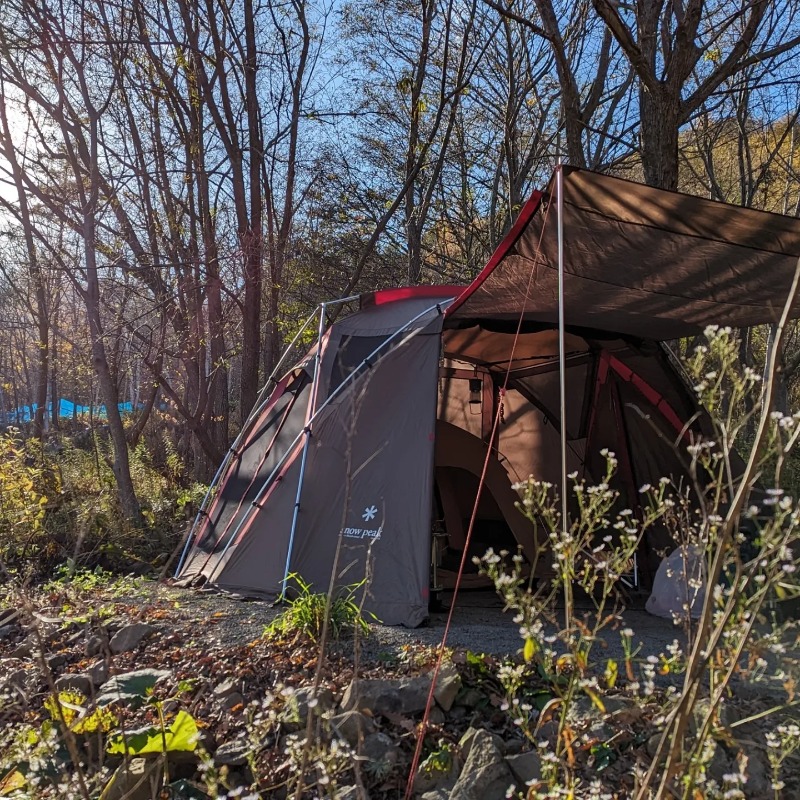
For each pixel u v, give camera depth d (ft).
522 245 14.82
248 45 39.58
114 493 32.19
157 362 37.76
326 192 57.26
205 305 46.29
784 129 55.77
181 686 13.83
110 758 11.62
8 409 93.56
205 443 37.70
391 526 18.45
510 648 15.21
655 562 22.50
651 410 22.90
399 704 12.53
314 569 18.88
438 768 11.31
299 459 20.27
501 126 58.65
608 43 47.57
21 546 24.76
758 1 25.95
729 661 6.98
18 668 15.17
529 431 25.96
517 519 23.06
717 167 66.59
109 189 38.42
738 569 6.17
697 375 6.77
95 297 32.86
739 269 16.05
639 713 11.50
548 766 7.47
